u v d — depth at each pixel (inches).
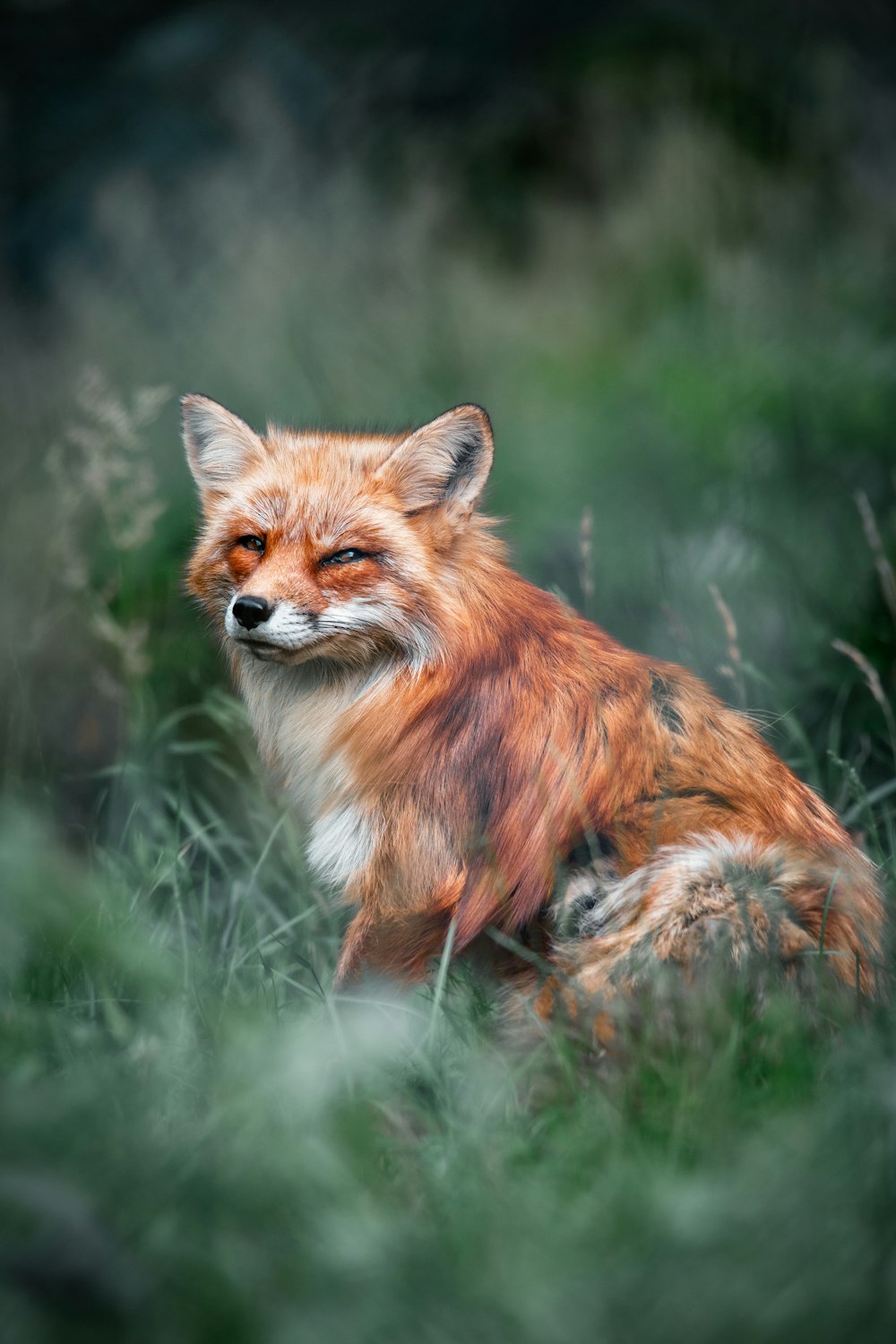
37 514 510.6
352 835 308.2
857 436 669.3
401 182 1027.3
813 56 1122.0
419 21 1217.4
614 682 305.9
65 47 1194.0
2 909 227.5
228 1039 239.9
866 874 301.7
